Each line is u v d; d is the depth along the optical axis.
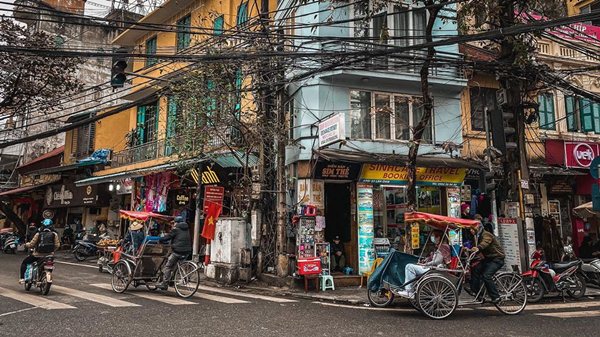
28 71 15.74
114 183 20.73
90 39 27.08
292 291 11.25
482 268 8.80
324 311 8.56
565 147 15.73
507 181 11.52
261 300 9.77
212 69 12.84
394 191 14.13
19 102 16.20
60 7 24.22
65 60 16.31
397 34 14.22
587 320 7.93
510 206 11.34
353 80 13.70
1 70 15.34
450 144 13.83
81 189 23.00
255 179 12.86
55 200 25.38
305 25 11.16
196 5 18.50
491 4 10.18
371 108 13.96
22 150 33.38
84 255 18.73
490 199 14.67
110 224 21.62
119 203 21.47
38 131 30.47
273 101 13.02
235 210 13.97
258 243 12.62
